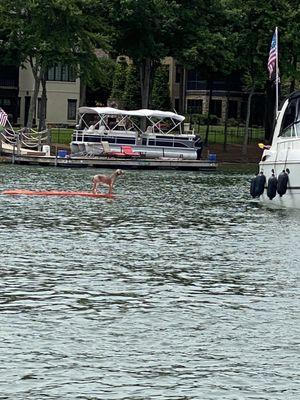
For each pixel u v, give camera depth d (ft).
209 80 504.43
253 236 183.62
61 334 103.40
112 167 383.65
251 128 554.87
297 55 472.44
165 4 442.09
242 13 461.78
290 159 239.91
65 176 325.83
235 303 120.06
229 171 393.70
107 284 129.90
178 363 94.58
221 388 87.92
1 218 201.57
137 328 106.63
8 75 548.31
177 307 117.08
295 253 161.99
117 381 89.15
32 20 420.77
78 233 181.16
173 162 392.47
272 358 96.68
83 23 425.69
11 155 383.45
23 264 143.74
